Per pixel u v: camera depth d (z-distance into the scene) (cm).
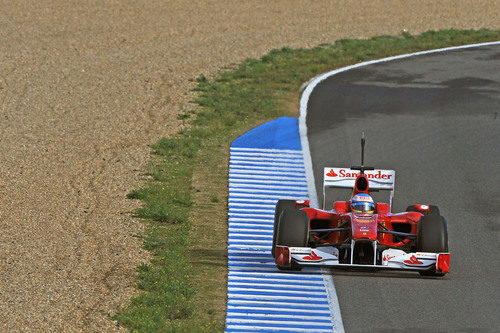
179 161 7162
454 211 6059
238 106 9106
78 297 4312
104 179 6556
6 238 5162
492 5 15850
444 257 4462
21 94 9300
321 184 6675
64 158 7081
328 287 4594
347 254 4681
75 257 4903
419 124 8462
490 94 9738
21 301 4212
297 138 7938
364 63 11400
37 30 12688
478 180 6800
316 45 12431
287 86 10144
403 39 12925
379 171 4978
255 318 4200
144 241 5256
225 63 11181
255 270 4862
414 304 4359
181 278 4669
